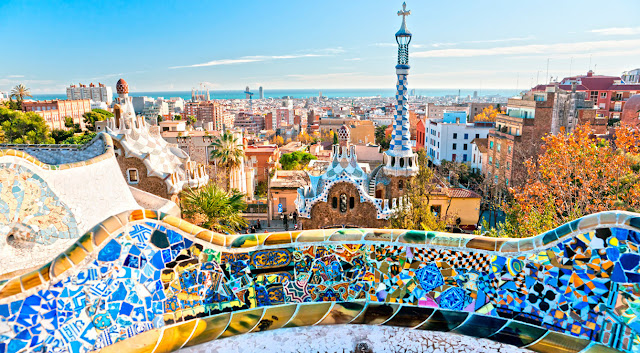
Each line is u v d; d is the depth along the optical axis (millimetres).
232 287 5328
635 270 4645
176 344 4871
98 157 17375
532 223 21047
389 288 5605
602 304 4848
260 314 5348
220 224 30312
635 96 68500
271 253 5395
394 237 5516
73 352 4551
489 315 5383
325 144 119000
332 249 5504
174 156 31531
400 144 29344
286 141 193250
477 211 41156
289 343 4996
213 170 51250
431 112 150625
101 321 4715
